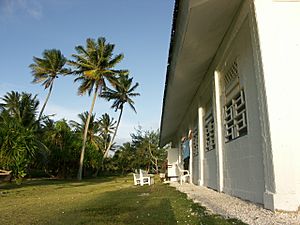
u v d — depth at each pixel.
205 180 11.52
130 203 7.06
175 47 8.88
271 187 4.53
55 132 34.62
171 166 20.88
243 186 6.32
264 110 4.75
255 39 5.10
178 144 24.19
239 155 6.65
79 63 32.94
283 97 4.65
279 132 4.52
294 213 4.25
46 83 38.56
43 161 23.19
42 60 38.03
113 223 4.43
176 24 7.62
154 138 53.88
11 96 31.84
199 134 12.48
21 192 13.82
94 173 44.53
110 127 55.34
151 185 14.83
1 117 18.84
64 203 8.02
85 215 5.44
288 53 4.98
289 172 4.40
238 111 7.09
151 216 4.86
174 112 17.33
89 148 39.19
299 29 5.09
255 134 5.58
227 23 7.06
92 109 33.44
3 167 16.44
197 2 5.78
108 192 11.48
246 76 6.17
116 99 43.22
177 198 7.49
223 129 8.33
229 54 7.62
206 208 5.36
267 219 3.96
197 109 13.43
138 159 53.47
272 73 4.74
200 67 10.01
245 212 4.64
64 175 36.56
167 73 11.30
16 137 16.44
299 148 4.72
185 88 12.42
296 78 4.89
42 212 6.27
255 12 5.06
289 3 5.23
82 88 33.31
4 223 5.02
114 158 57.31
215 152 9.34
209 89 10.52
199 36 7.46
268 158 4.62
